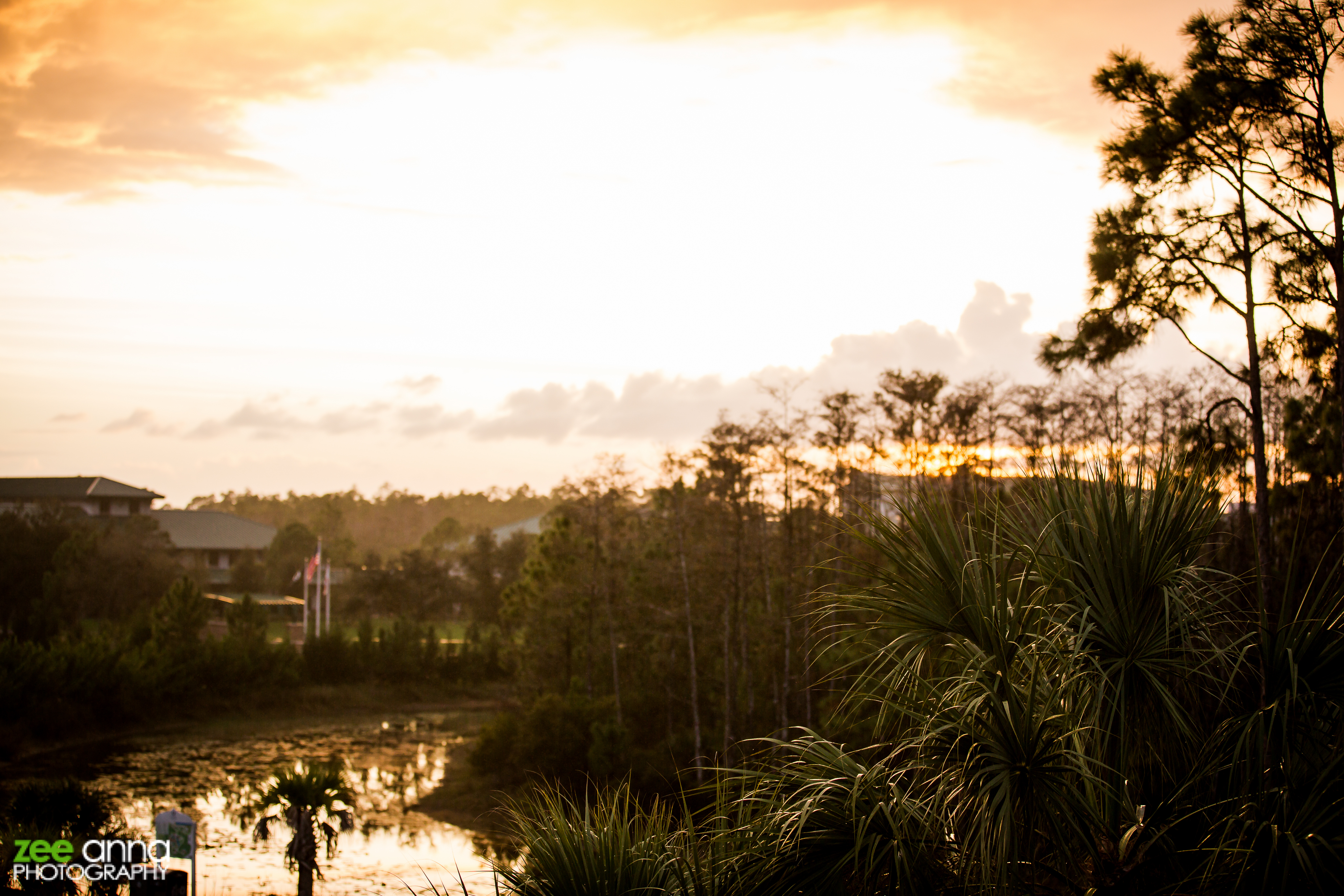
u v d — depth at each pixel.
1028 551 4.93
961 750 4.27
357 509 163.00
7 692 35.59
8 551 57.16
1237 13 10.77
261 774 31.41
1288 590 4.46
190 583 48.31
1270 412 15.79
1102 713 4.53
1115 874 4.12
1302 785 4.12
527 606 35.81
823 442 26.23
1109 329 13.34
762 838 4.37
